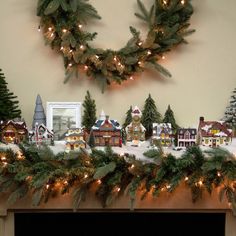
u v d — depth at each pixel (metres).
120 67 1.80
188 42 1.92
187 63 1.93
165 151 1.71
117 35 1.90
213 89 1.95
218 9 1.91
